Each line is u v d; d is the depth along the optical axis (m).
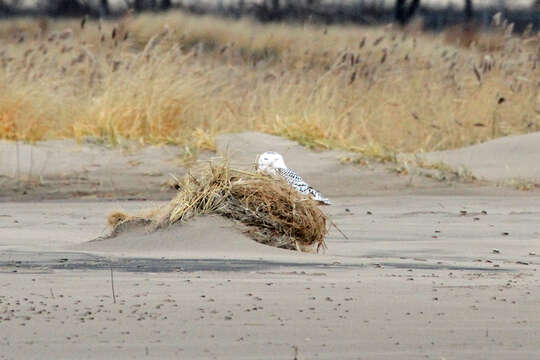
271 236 36.00
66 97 76.25
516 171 66.75
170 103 74.00
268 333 22.80
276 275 29.61
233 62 104.44
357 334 22.80
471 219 47.56
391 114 77.50
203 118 75.38
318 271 30.59
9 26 160.12
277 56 135.25
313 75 87.75
